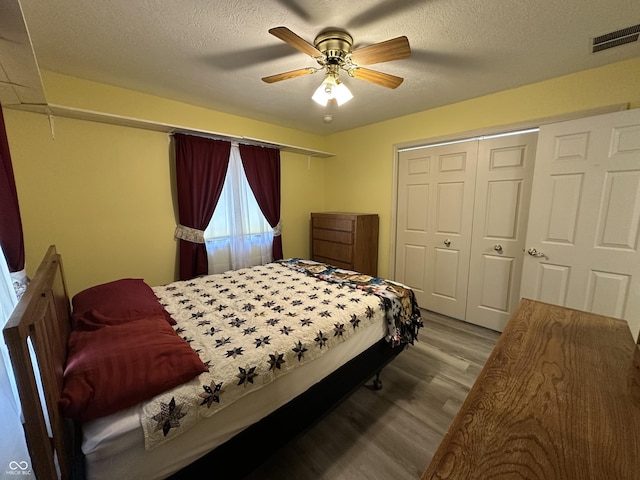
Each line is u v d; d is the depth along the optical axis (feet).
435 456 1.86
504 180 8.61
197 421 3.34
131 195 8.28
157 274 9.00
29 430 2.35
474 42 5.56
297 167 12.81
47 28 5.00
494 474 1.72
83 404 2.87
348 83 7.48
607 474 1.69
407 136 10.53
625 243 6.45
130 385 3.11
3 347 4.17
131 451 2.94
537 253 7.72
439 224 10.27
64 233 7.30
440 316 10.48
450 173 9.77
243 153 10.36
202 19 4.81
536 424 2.09
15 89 5.37
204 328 4.93
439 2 4.41
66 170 7.19
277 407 4.22
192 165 8.98
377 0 4.36
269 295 6.59
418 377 6.95
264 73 6.88
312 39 5.39
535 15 4.70
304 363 4.53
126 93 7.84
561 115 7.20
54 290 4.13
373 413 5.77
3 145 4.63
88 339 3.84
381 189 11.68
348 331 5.33
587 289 7.02
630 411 2.20
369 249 11.61
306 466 4.59
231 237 10.43
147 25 4.96
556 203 7.31
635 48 5.80
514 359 2.97
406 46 4.62
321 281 7.72
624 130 6.25
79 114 6.86
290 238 12.86
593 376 2.66
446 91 8.13
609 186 6.53
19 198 6.66
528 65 6.56
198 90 7.94
